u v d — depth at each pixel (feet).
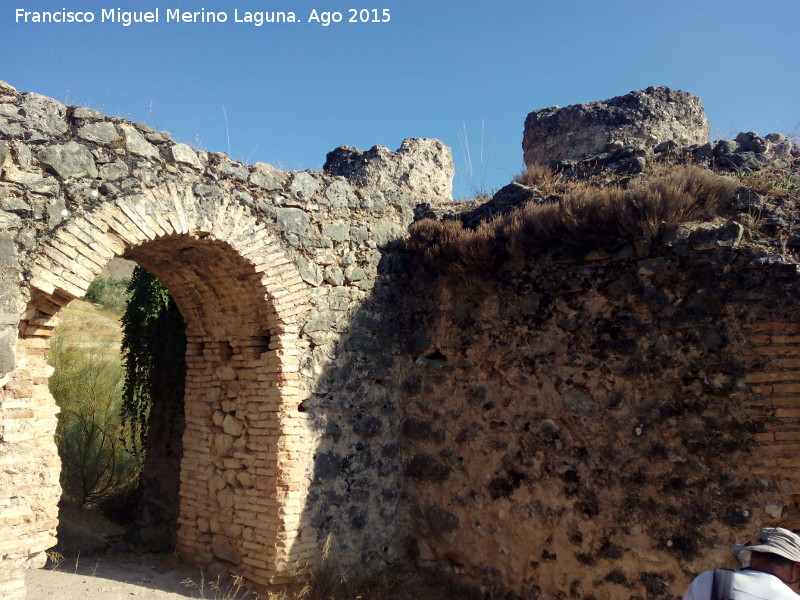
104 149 18.80
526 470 21.17
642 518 18.49
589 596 19.22
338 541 22.63
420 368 24.71
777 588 9.04
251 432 22.52
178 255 22.33
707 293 18.17
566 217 20.85
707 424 17.72
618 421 19.34
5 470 16.30
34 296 17.25
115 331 57.88
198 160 20.77
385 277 25.39
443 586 22.89
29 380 17.15
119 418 38.42
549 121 31.53
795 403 16.61
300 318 22.74
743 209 19.03
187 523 23.98
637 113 29.60
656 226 19.04
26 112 17.56
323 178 24.16
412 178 29.99
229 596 20.86
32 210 17.22
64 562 23.97
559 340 20.98
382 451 24.38
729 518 17.07
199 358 24.80
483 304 23.13
